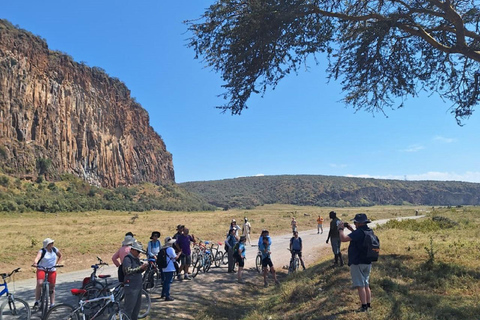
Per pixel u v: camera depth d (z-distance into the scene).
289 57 10.93
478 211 42.00
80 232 31.33
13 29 141.50
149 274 9.98
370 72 11.40
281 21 9.80
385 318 5.95
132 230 34.44
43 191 111.56
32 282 11.96
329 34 10.49
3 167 113.50
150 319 7.73
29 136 131.25
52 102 144.62
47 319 6.30
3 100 124.31
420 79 11.74
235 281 12.10
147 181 198.12
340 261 10.92
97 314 6.23
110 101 187.00
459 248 12.28
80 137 155.00
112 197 144.25
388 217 57.53
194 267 13.09
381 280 8.14
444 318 5.96
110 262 16.66
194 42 10.94
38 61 144.12
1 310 7.24
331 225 11.13
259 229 33.25
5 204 79.31
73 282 11.61
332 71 11.43
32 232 31.00
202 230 30.91
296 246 13.21
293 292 8.87
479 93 10.96
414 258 10.95
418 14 11.36
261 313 8.18
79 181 138.00
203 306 9.18
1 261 15.41
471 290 7.71
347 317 6.19
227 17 10.48
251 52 10.45
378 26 10.42
